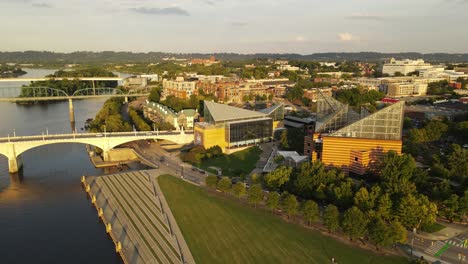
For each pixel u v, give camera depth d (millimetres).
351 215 112375
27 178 196500
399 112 158750
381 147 160375
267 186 161375
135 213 142750
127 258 114562
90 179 186500
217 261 108625
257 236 120438
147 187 166250
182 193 158125
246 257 109625
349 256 107062
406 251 109312
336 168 159250
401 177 138000
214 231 125312
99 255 120625
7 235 134500
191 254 112875
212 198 151500
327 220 117875
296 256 108625
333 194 134250
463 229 122438
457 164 158125
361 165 159500
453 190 139250
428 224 118625
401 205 117812
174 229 128125
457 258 105375
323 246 112938
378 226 108188
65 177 197750
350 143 163500
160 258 111875
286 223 128375
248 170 191250
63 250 123938
